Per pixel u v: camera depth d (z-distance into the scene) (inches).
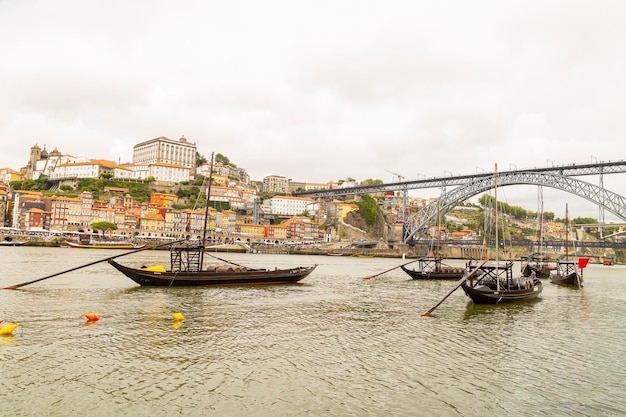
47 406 556.1
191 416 540.7
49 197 6742.1
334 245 7322.8
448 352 857.5
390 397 621.0
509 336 1018.7
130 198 6993.1
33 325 974.4
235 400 591.2
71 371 679.1
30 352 768.9
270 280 1932.8
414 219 6702.8
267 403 585.0
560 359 836.6
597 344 968.9
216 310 1235.9
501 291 1481.3
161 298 1413.6
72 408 552.7
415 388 657.6
